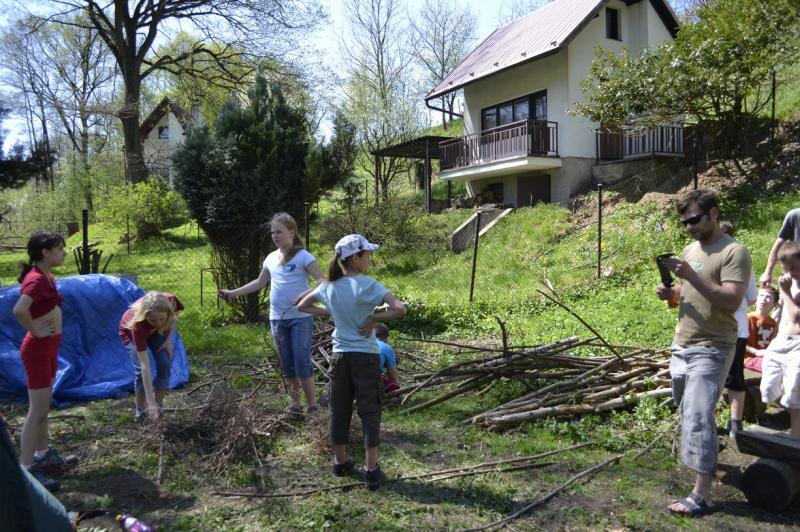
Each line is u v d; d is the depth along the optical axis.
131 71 27.14
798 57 12.03
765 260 9.20
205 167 9.83
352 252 3.79
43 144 24.17
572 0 20.11
